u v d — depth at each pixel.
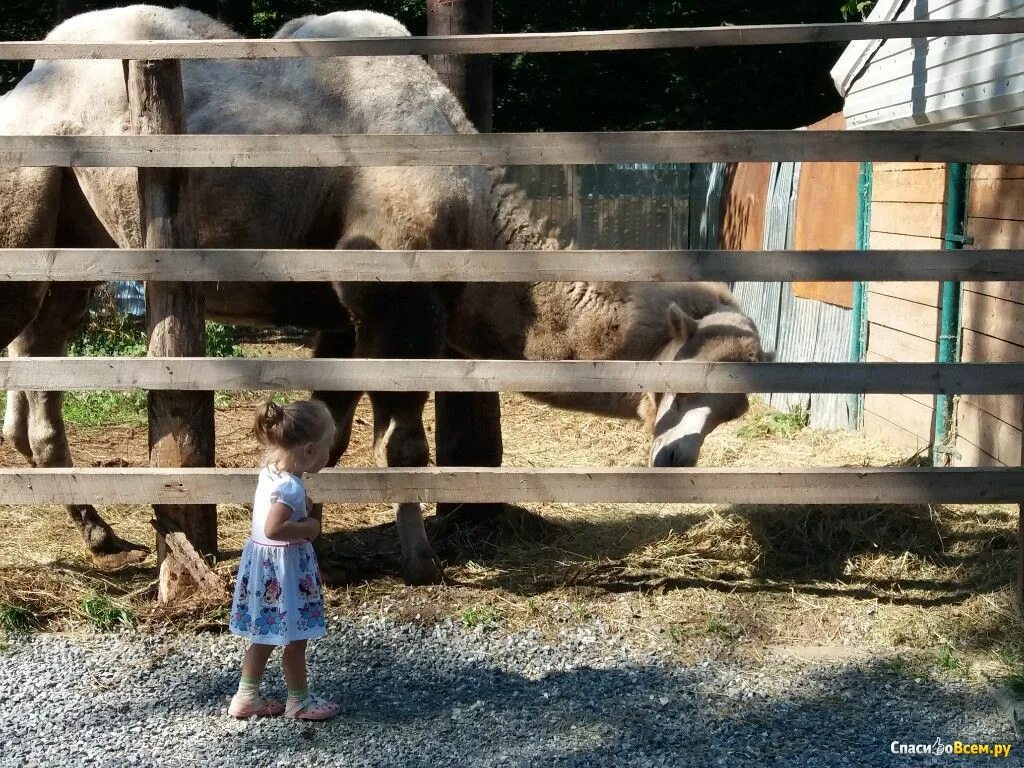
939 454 6.72
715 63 19.28
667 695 3.68
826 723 3.47
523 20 19.52
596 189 14.07
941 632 4.19
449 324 5.32
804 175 9.49
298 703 3.49
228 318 5.55
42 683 3.75
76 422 8.51
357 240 4.83
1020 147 4.05
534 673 3.88
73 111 4.95
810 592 4.65
